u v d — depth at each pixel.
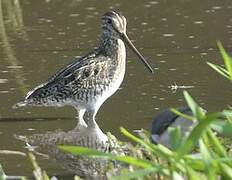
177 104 13.42
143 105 13.55
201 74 15.05
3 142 12.12
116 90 14.58
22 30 18.11
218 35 17.53
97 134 12.51
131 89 14.55
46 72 15.33
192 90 14.12
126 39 14.86
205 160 6.04
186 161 6.37
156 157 8.22
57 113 13.97
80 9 19.55
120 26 14.88
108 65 14.45
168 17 18.88
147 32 17.89
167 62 15.88
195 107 6.23
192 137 6.00
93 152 6.44
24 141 12.17
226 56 7.10
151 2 20.05
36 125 13.04
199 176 6.32
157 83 14.70
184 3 19.92
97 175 10.41
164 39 17.39
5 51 16.70
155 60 16.03
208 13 19.06
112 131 12.42
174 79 14.84
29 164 10.91
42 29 18.17
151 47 16.86
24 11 19.44
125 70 15.61
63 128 12.94
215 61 15.80
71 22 18.58
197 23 18.41
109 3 19.98
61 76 14.28
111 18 14.86
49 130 12.80
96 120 13.25
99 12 19.27
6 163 10.95
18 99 14.00
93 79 14.22
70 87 14.16
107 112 13.55
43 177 8.42
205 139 6.44
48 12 19.36
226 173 6.15
